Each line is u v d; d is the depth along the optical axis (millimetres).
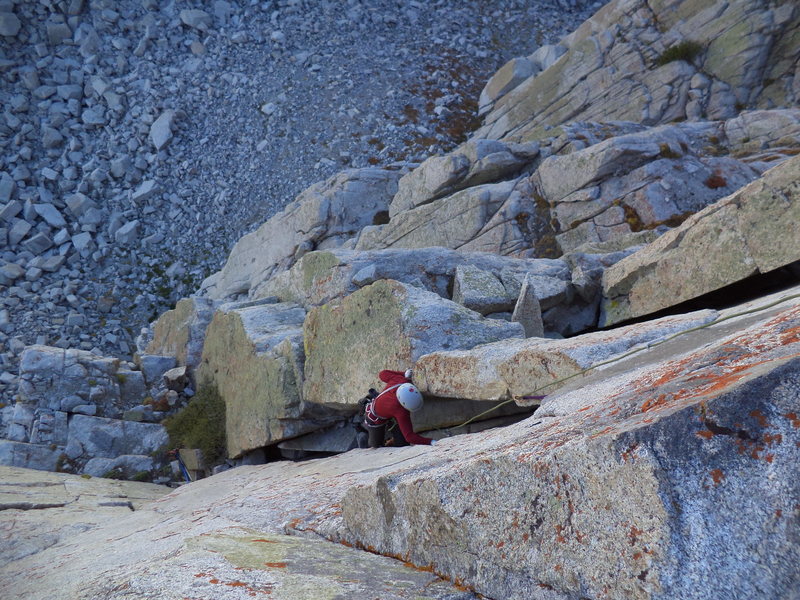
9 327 19078
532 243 11086
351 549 2508
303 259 9812
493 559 1770
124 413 11492
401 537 2236
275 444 8859
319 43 27938
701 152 11719
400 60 26469
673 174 10000
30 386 11008
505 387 4602
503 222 11367
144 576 2115
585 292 7555
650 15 16297
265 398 8461
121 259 22406
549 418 2764
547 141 12477
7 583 3367
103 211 23734
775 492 1194
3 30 27219
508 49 27188
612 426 1613
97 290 21312
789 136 11188
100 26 28656
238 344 9750
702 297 6699
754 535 1189
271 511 3729
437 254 8164
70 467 10383
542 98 18562
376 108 24266
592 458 1459
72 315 19984
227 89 26938
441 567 1997
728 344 2047
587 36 18156
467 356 5043
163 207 23891
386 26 28531
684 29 15562
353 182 15070
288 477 5488
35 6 28562
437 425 5828
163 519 4715
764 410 1287
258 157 24281
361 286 8172
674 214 9766
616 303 7344
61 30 28047
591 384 3176
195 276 21922
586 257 7980
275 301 10852
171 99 26516
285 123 24922
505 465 1745
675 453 1317
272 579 1967
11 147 24781
